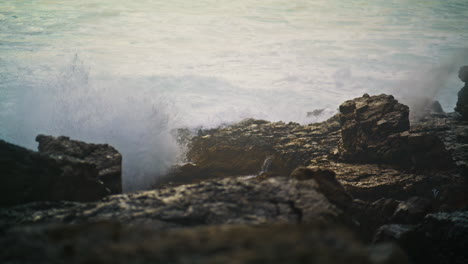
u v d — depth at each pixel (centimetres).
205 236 339
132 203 973
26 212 978
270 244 320
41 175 1087
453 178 2284
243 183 1023
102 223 366
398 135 2506
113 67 4750
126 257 318
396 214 1770
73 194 1116
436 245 1540
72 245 339
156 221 910
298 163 2677
